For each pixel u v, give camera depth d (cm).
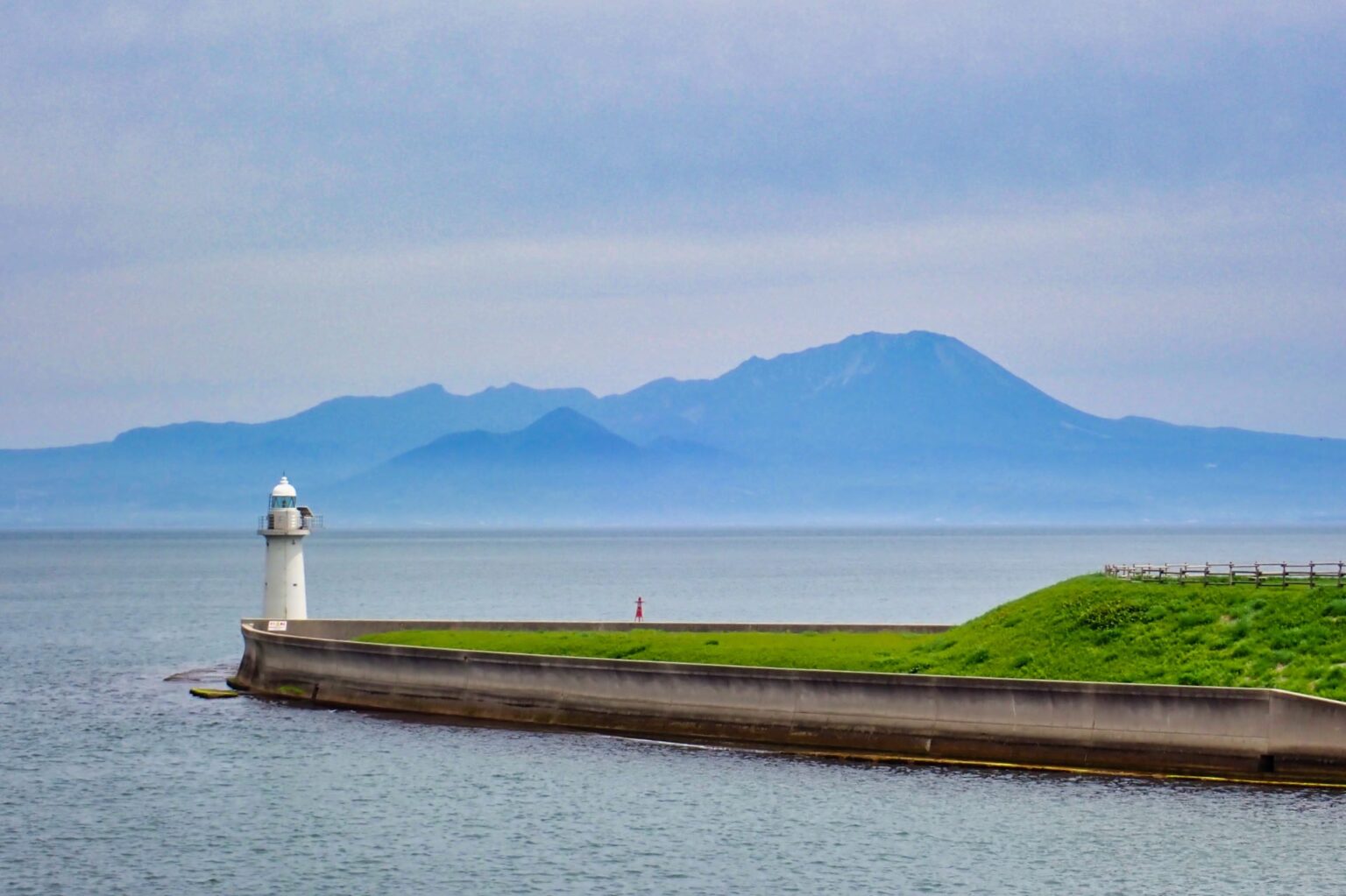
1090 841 9325
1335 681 10494
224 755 12538
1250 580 13150
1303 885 8481
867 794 10538
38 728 13950
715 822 10031
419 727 13625
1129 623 12481
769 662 13188
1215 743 10331
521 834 9906
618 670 13062
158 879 9044
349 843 9788
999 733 11094
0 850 9650
